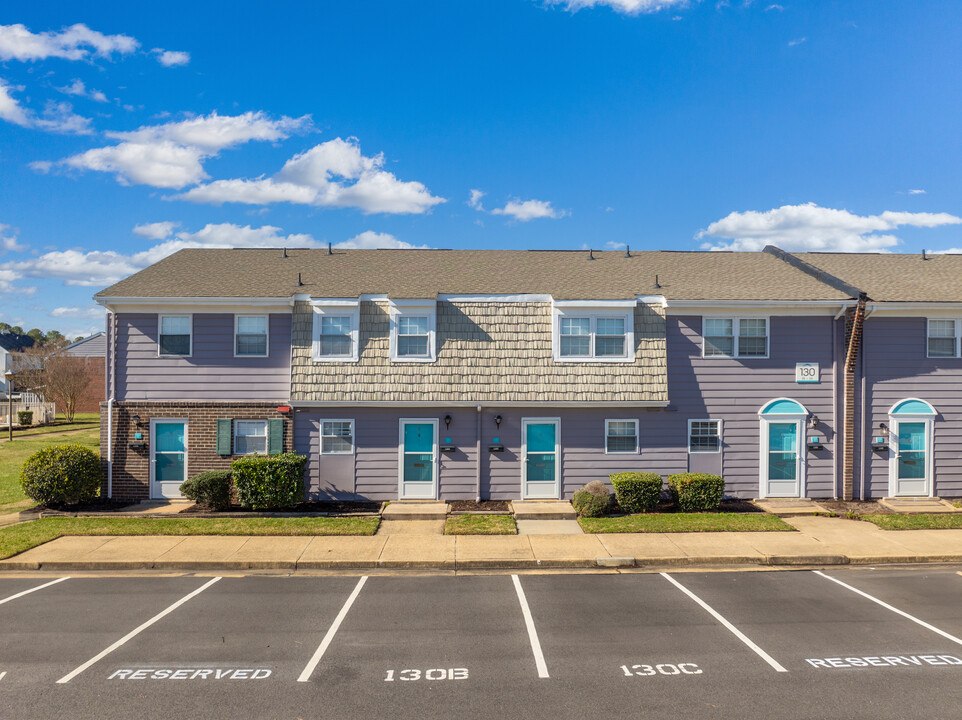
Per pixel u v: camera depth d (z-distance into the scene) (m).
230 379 18.23
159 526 15.53
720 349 18.59
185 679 8.22
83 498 17.55
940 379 18.64
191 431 18.16
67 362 45.06
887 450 18.64
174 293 17.91
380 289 18.80
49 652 9.00
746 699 7.72
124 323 18.17
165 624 10.04
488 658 8.84
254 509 17.00
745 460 18.59
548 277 20.53
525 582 12.24
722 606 10.91
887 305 18.02
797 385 18.64
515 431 18.33
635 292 18.73
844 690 7.96
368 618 10.32
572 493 18.39
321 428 18.16
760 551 13.84
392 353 18.19
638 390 18.06
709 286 19.38
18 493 20.03
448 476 18.28
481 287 19.33
